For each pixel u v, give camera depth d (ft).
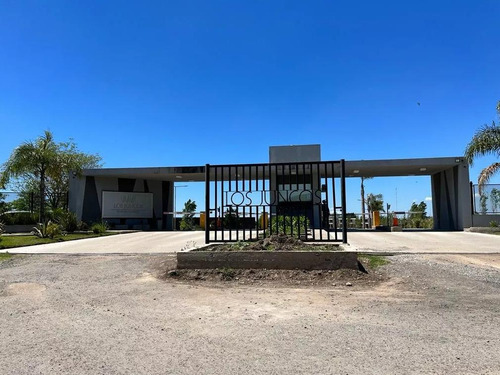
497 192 68.69
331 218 85.71
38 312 18.52
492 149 58.70
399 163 73.61
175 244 44.37
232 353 12.87
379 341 13.74
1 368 11.89
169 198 99.71
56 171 78.69
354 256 25.67
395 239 47.83
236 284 24.14
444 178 80.79
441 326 15.33
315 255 26.00
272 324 16.01
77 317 17.57
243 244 30.68
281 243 31.14
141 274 27.32
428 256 30.45
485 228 62.44
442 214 82.84
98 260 32.76
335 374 11.14
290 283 24.11
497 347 13.01
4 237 58.44
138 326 16.08
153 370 11.63
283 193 56.39
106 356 12.78
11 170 74.95
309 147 76.38
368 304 18.94
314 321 16.31
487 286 21.95
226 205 32.48
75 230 74.43
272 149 77.20
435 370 11.28
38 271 28.84
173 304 19.58
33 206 92.48
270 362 12.06
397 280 23.88
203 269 26.99
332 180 31.55
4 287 24.14
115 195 90.84
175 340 14.28
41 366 12.01
